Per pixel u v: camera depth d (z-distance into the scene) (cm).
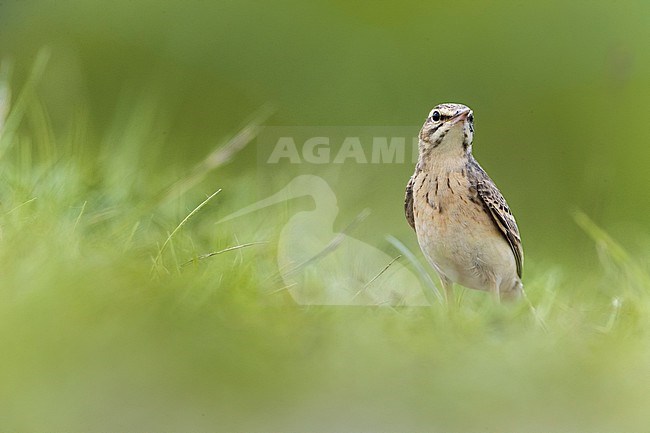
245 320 860
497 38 3041
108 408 699
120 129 1460
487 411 762
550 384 806
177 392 726
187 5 2811
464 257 1233
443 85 2917
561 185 2638
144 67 2630
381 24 3009
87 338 747
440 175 1221
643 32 3025
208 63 2739
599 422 769
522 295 1264
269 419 712
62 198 1147
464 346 888
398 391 768
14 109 1309
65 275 849
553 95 2908
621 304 1141
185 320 807
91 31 2619
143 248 1066
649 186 2595
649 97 2883
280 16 2916
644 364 860
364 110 2762
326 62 2875
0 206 1103
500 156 2811
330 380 770
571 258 1930
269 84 2762
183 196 1242
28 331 742
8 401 695
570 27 3053
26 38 2478
